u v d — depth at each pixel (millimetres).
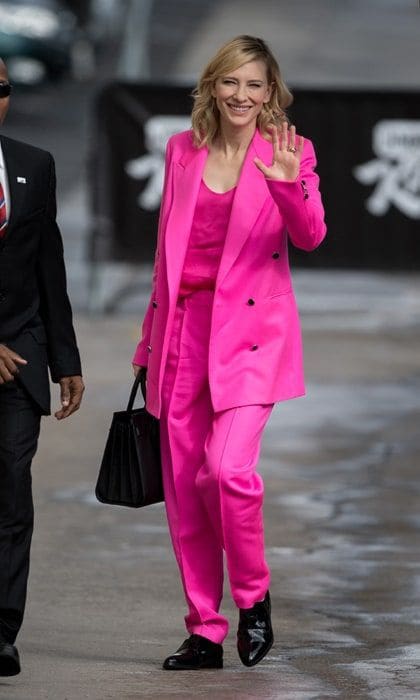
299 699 12305
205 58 79125
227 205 13195
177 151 13500
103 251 38594
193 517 13602
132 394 13703
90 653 14133
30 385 12867
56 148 62812
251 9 97500
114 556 18516
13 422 12906
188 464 13523
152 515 20812
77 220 51031
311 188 13172
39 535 19453
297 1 103000
